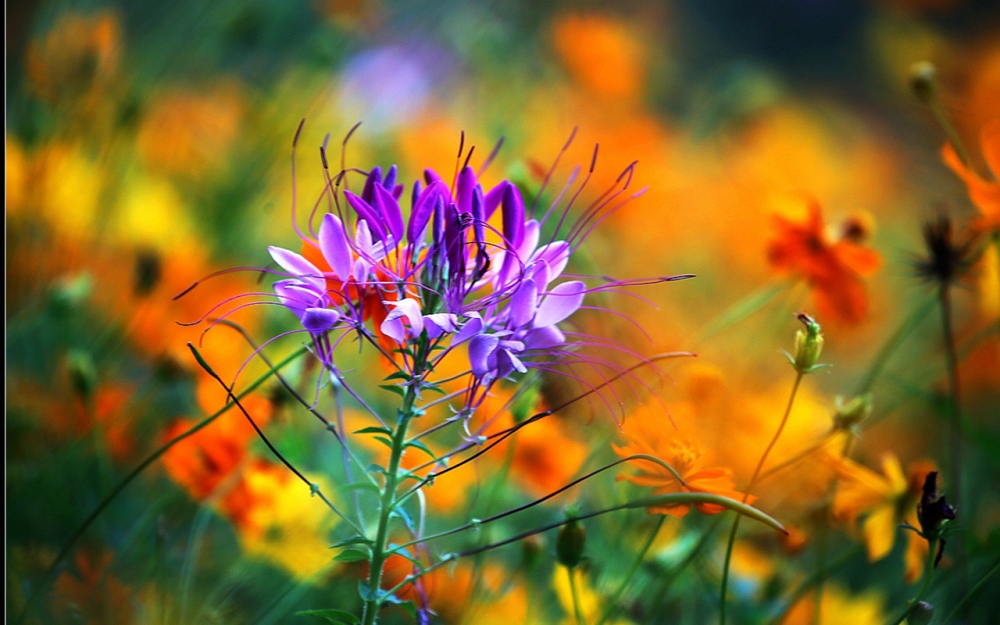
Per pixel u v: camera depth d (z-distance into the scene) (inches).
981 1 147.4
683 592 52.4
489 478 54.1
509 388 49.6
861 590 56.4
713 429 53.8
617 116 96.7
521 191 53.6
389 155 75.4
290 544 50.0
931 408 60.1
